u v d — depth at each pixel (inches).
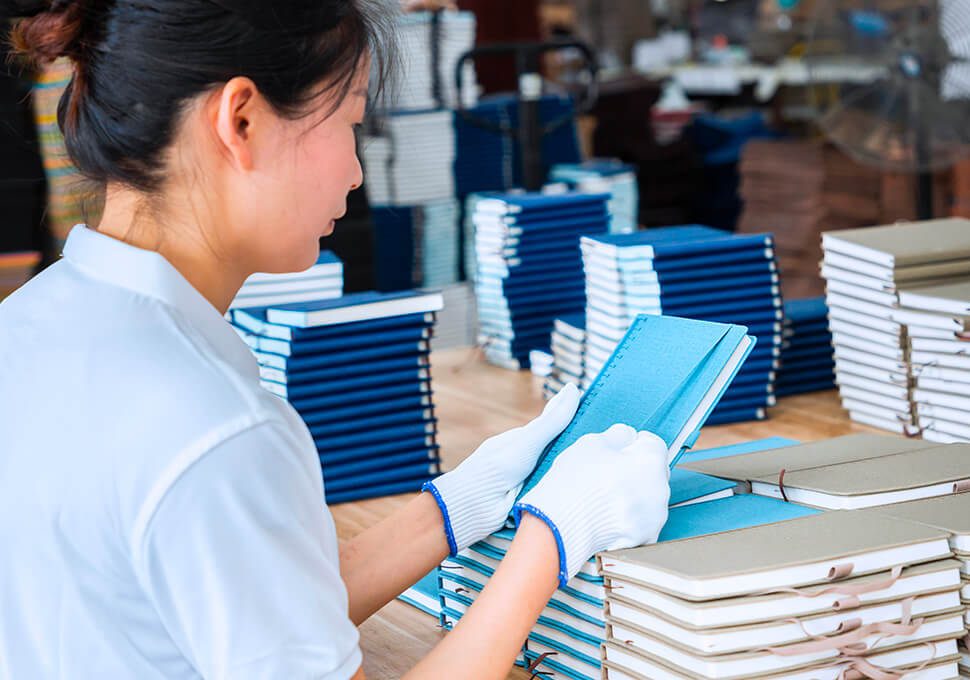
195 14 28.5
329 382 65.4
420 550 42.2
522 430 45.1
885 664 35.5
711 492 45.7
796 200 187.8
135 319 29.4
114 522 27.2
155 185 30.2
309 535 28.3
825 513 40.8
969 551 37.4
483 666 32.8
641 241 75.5
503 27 192.7
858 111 140.3
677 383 44.7
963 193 163.6
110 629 28.0
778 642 34.0
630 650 36.7
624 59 271.3
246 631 26.8
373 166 145.6
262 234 31.3
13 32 31.0
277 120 30.0
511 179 155.5
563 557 35.5
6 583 28.4
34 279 32.2
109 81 29.3
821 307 81.7
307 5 29.5
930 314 63.5
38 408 28.5
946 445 50.4
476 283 98.4
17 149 100.8
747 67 263.0
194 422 27.1
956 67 134.3
